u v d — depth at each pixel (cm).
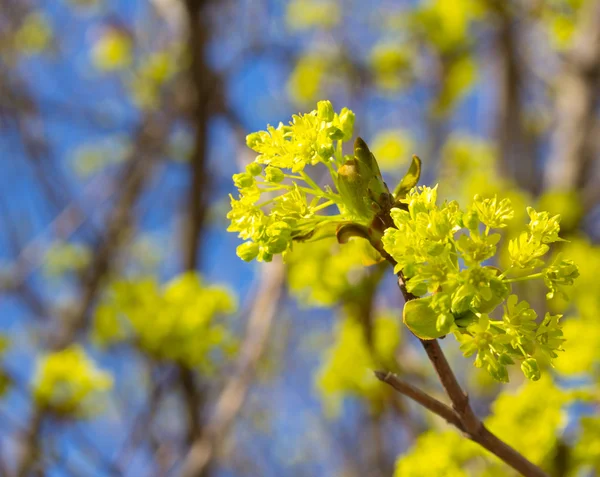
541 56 515
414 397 119
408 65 525
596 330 189
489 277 103
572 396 179
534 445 174
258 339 321
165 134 436
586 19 465
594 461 170
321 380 272
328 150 116
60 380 288
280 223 117
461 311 104
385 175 516
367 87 527
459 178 492
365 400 322
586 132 446
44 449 284
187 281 308
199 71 411
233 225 120
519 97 478
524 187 456
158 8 425
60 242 450
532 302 327
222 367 331
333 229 124
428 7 506
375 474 359
